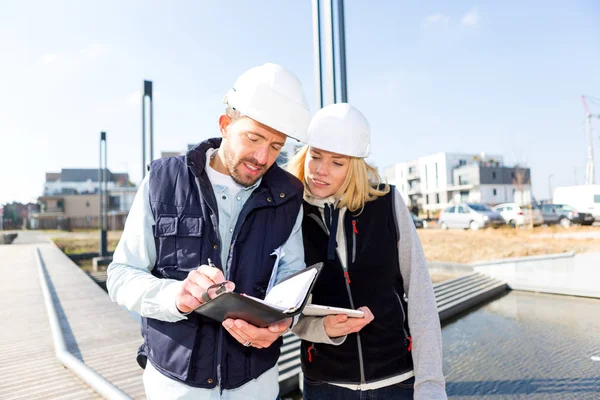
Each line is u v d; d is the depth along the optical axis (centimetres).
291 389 390
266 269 116
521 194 3644
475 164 3981
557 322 642
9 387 333
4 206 5838
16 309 652
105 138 1575
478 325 652
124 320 551
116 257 116
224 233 118
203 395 105
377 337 142
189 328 104
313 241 153
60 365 385
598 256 848
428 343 136
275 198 119
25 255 1750
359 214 148
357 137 140
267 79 109
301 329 139
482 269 1020
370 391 142
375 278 145
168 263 110
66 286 857
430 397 128
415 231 149
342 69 308
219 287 83
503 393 402
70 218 5166
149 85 1016
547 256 891
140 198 117
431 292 145
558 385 413
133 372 351
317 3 328
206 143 125
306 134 114
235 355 107
